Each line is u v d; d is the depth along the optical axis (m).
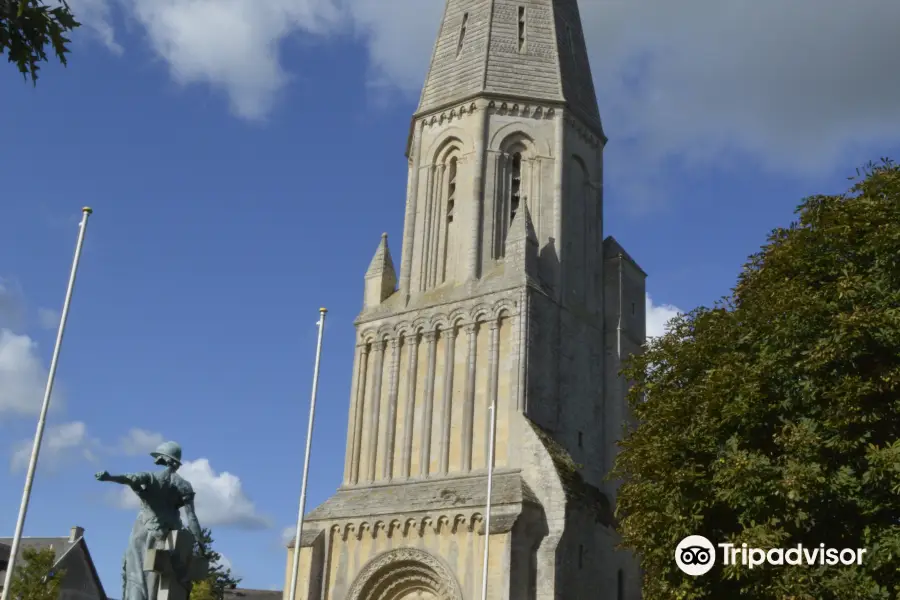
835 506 27.52
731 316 33.56
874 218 30.02
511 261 53.16
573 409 53.34
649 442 33.22
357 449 54.28
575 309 55.72
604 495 53.34
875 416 27.27
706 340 34.06
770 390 30.08
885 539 25.88
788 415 29.91
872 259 30.11
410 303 55.84
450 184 58.41
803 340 29.39
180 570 22.41
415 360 54.38
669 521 30.88
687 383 34.53
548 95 58.66
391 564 48.69
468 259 54.94
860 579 26.23
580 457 52.81
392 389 54.41
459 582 46.06
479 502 46.94
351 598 49.22
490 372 51.38
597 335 57.09
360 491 52.56
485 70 58.62
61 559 77.19
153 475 22.94
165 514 23.03
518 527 45.09
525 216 54.31
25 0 16.61
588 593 47.31
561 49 61.03
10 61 17.77
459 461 50.53
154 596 22.27
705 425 31.30
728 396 31.00
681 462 31.73
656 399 34.22
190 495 23.58
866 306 28.16
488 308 52.66
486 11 61.12
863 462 27.84
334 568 50.47
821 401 28.91
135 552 22.61
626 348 57.56
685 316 36.19
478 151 56.91
